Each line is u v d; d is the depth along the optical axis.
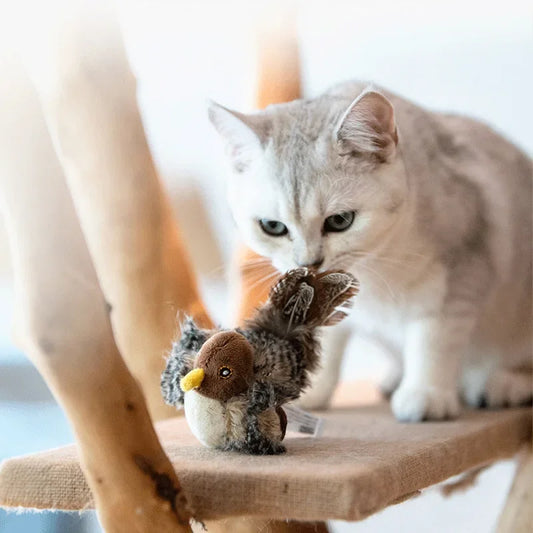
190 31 1.26
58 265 0.61
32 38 0.75
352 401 0.91
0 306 1.18
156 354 0.80
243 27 1.09
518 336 0.91
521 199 0.90
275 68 0.89
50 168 0.61
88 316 0.62
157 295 0.80
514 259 0.89
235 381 0.67
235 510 0.64
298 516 0.63
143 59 1.29
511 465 1.14
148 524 0.62
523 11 1.14
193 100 1.30
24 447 1.19
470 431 0.76
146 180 0.80
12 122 0.60
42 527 1.10
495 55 1.16
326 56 1.24
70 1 0.76
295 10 0.89
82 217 0.80
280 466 0.65
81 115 0.78
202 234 1.26
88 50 0.77
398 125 0.85
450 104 1.18
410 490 0.67
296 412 0.74
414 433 0.75
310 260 0.79
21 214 0.61
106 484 0.62
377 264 0.82
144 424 0.63
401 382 0.91
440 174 0.85
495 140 0.93
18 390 1.20
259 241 0.81
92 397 0.62
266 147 0.80
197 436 0.69
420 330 0.84
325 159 0.79
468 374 0.90
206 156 1.28
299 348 0.69
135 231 0.80
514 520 0.79
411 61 1.20
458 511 1.18
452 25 1.17
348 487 0.62
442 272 0.83
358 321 0.87
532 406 0.86
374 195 0.79
